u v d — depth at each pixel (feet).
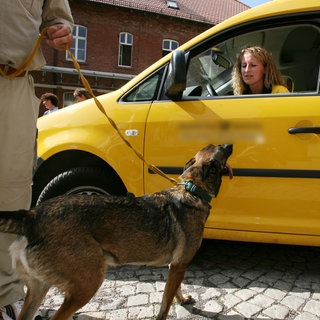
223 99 9.26
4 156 6.75
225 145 8.28
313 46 10.59
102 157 9.93
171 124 9.41
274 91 9.55
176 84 8.78
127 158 9.75
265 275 9.71
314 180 8.43
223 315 7.77
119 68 62.85
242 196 8.96
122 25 62.34
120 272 9.90
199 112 9.24
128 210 6.94
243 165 8.88
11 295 7.25
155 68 10.02
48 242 6.11
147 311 7.88
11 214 6.14
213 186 7.91
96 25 60.70
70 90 60.39
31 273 6.17
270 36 10.69
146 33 64.13
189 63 9.87
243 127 8.86
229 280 9.39
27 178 7.20
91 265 6.31
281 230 8.84
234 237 9.29
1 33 6.20
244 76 10.06
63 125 10.46
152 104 9.73
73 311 6.28
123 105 10.04
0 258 6.98
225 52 11.00
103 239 6.63
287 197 8.65
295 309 8.01
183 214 7.44
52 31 6.95
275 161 8.64
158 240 7.08
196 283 9.22
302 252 11.37
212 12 72.18
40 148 10.49
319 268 10.19
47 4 7.00
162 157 9.45
